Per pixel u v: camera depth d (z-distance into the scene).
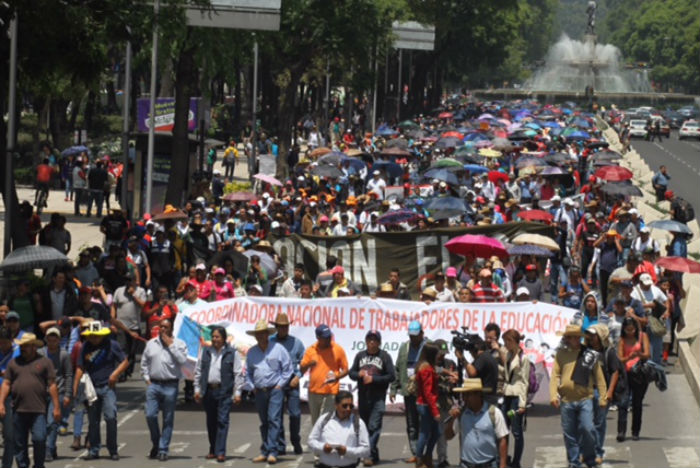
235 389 24.64
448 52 175.00
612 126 173.88
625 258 41.53
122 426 28.42
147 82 128.75
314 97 141.50
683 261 34.50
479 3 166.75
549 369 29.16
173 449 25.86
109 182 65.56
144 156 55.50
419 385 23.33
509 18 177.50
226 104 137.12
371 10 82.75
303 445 26.42
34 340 23.28
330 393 24.75
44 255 32.06
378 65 124.00
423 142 93.06
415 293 40.56
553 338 29.17
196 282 33.22
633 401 26.53
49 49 37.34
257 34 51.72
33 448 24.45
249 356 24.67
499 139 84.38
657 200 76.38
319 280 35.84
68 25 35.62
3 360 24.81
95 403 24.75
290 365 24.69
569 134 99.44
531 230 39.94
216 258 36.12
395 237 40.59
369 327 29.59
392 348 29.45
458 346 23.39
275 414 24.45
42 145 87.25
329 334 24.72
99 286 32.09
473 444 21.48
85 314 30.50
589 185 59.69
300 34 81.50
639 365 26.31
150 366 24.67
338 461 21.00
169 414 24.75
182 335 29.61
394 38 100.81
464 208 45.56
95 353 24.67
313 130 117.50
